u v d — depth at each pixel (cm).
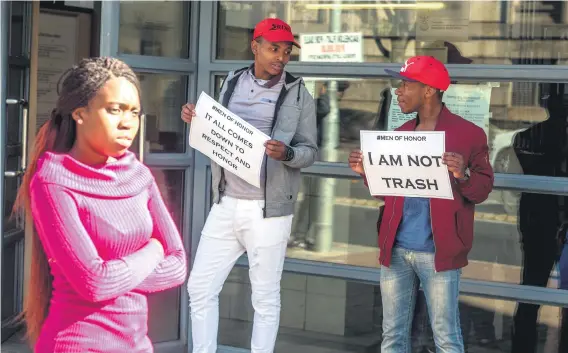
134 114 238
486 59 462
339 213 494
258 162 407
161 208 249
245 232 429
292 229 504
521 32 455
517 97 455
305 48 499
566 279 453
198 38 513
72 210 223
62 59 689
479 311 469
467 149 373
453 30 467
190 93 515
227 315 522
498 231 463
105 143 231
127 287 229
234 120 407
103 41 488
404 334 396
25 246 580
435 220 373
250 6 506
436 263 373
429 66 376
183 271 248
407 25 477
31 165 237
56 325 230
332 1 490
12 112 549
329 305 502
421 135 360
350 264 493
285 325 512
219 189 437
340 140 492
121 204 233
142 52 499
